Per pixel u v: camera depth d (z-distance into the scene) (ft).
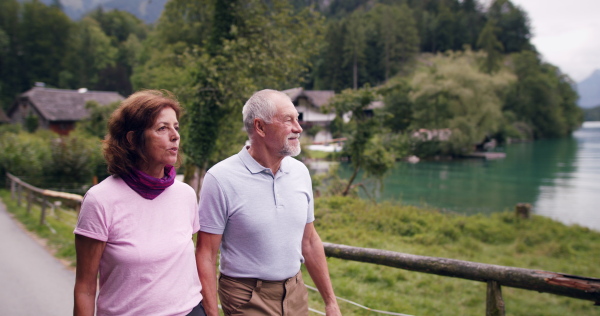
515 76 208.64
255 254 6.29
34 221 31.04
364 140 49.65
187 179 45.50
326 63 240.53
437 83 126.93
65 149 55.06
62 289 15.97
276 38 46.83
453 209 57.11
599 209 57.26
